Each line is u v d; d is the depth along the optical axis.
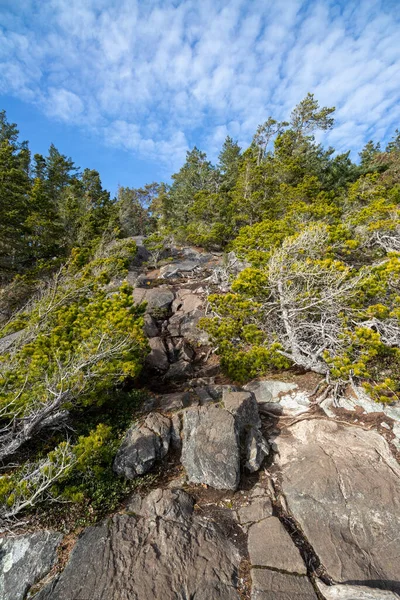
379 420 5.44
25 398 5.09
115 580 3.14
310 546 3.58
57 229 21.41
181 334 10.94
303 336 7.96
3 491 3.53
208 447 4.83
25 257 20.23
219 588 3.11
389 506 3.87
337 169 31.28
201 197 28.98
